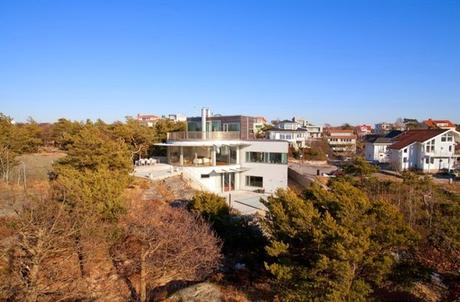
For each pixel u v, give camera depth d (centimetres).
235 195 3309
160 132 4772
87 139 2642
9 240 1310
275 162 3509
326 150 7819
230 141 3616
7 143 3462
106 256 1521
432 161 5006
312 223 1090
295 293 1034
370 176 3148
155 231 1309
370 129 13062
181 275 1401
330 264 953
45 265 1198
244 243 1634
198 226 1449
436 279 1299
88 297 1252
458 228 1253
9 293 940
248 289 1348
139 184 2597
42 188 2211
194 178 3158
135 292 1334
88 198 1406
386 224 1086
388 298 1207
